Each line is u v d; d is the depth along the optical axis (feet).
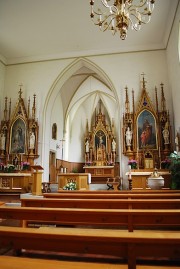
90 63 38.83
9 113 39.32
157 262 8.00
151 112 34.47
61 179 29.76
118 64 38.01
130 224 9.14
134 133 34.40
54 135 54.13
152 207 12.00
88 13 30.78
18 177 33.04
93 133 65.82
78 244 6.01
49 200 12.50
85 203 12.27
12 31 34.27
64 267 5.71
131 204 12.07
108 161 61.16
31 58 40.86
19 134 37.81
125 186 33.63
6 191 32.81
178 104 30.83
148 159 32.53
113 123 65.77
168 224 9.25
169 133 33.14
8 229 6.31
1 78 40.27
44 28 33.63
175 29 29.89
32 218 9.88
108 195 14.61
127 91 36.68
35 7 29.55
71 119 67.31
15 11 30.22
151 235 5.66
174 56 31.58
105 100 67.77
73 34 35.06
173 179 25.44
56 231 6.15
